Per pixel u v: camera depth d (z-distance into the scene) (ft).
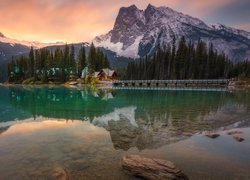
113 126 69.97
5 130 65.26
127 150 47.93
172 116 86.12
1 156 44.50
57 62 430.61
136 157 38.93
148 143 52.65
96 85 351.87
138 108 107.04
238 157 43.65
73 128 67.41
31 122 76.23
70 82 397.60
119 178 35.76
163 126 69.67
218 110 99.76
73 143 52.60
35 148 49.14
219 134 59.77
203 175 36.42
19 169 38.73
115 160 42.52
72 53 439.22
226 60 443.73
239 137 55.52
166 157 44.01
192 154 45.39
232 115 87.45
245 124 72.02
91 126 70.13
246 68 389.80
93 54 434.30
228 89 244.83
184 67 356.79
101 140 55.06
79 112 95.96
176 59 363.56
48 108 108.17
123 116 86.53
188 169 38.60
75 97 162.50
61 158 43.47
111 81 344.90
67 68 426.92
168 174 34.37
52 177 35.55
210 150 47.62
